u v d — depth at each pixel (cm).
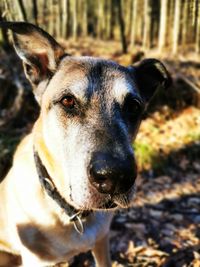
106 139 21
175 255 35
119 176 20
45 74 27
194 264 33
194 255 34
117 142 21
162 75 29
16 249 30
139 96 25
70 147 23
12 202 28
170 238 38
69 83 24
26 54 26
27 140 29
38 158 26
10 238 30
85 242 28
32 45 26
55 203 26
